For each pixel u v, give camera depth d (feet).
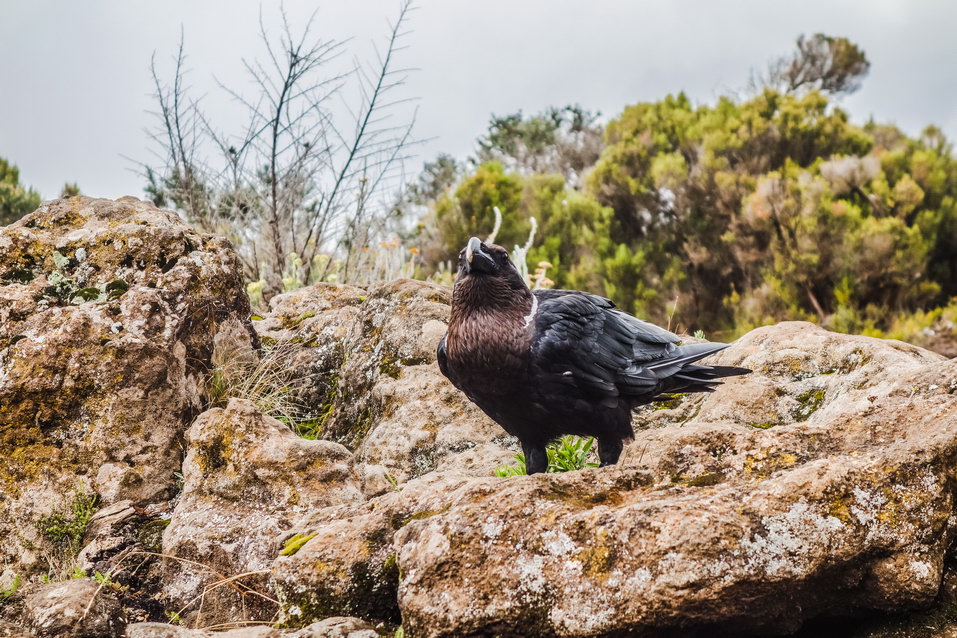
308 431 20.72
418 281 21.63
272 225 30.40
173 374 17.30
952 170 64.95
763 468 12.32
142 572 14.56
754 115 70.90
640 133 75.82
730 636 10.67
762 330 19.52
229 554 14.15
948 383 13.75
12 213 45.68
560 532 10.73
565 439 17.29
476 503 11.41
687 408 18.78
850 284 56.24
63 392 16.14
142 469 16.29
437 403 18.53
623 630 10.12
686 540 10.04
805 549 10.16
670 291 61.72
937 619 10.67
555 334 13.48
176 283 18.31
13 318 16.84
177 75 30.19
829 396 17.15
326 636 10.93
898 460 10.76
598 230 65.87
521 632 10.52
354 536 12.77
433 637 10.69
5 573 14.90
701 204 65.67
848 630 11.14
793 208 57.41
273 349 22.08
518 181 62.64
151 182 32.42
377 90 30.91
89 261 18.47
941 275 60.18
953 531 10.82
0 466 15.57
